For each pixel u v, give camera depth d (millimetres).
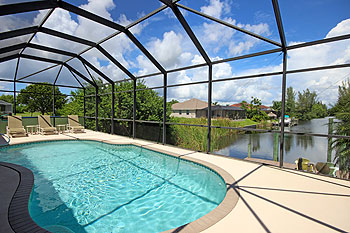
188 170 5203
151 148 6773
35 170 5008
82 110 12547
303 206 2795
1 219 2367
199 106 19141
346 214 2580
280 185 3543
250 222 2393
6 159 5770
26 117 10055
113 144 7777
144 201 3500
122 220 2898
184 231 2193
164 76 7254
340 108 4281
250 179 3838
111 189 4000
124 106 10742
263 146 5992
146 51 6566
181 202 3463
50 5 4480
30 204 3322
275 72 4641
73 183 4270
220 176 4148
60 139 8359
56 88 11750
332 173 4523
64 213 3078
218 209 2689
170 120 10438
